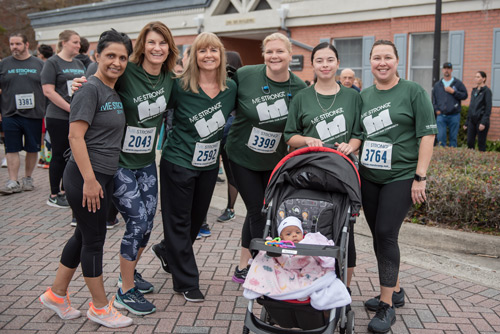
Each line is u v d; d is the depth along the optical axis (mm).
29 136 8320
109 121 3799
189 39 17828
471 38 12266
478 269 5164
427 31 12914
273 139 4656
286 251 3115
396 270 4027
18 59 8039
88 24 20781
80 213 3787
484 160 7863
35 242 6008
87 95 3672
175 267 4512
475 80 11203
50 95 6957
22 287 4711
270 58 4379
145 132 4172
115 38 3730
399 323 4098
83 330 3949
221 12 16953
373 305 4316
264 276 3232
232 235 6309
